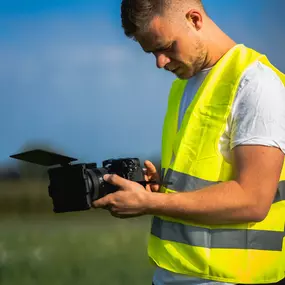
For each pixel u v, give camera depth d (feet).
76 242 53.67
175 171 16.78
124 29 16.83
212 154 16.31
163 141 18.28
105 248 49.49
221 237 16.22
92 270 38.68
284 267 16.79
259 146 15.62
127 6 16.46
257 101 15.83
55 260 42.86
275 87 16.06
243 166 15.74
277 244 16.51
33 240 55.47
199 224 16.30
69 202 16.92
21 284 34.99
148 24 16.29
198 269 16.34
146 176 18.17
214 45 16.93
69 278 36.22
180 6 16.44
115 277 36.42
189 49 16.53
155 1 16.24
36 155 17.20
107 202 16.37
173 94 18.53
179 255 16.57
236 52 16.85
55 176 17.04
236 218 15.80
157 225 17.31
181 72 16.97
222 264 16.19
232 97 16.17
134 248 49.52
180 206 15.92
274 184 15.78
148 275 37.06
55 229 68.13
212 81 16.71
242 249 16.22
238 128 15.90
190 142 16.65
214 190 15.84
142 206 16.16
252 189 15.66
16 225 75.92
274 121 15.74
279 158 15.76
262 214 15.80
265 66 16.37
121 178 16.46
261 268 16.30
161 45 16.43
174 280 16.79
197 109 16.69
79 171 16.71
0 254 45.24
